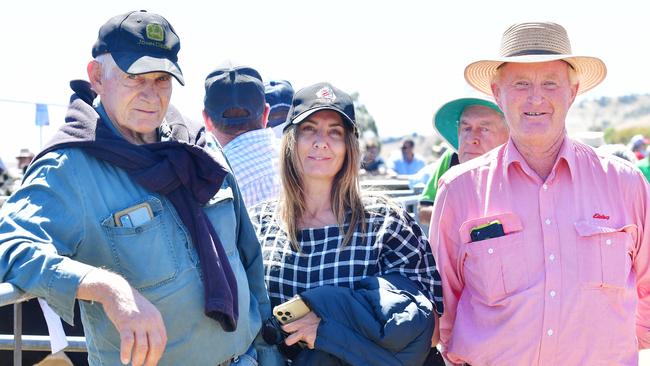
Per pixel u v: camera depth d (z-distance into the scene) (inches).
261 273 128.1
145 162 106.9
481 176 136.8
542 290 128.6
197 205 110.5
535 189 132.5
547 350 128.0
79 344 130.1
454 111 197.2
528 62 131.3
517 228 131.5
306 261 136.2
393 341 123.2
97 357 109.7
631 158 260.5
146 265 104.8
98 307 107.0
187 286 107.0
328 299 125.9
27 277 94.1
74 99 110.7
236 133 178.4
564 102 132.6
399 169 676.1
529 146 133.5
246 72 181.3
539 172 134.3
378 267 135.9
